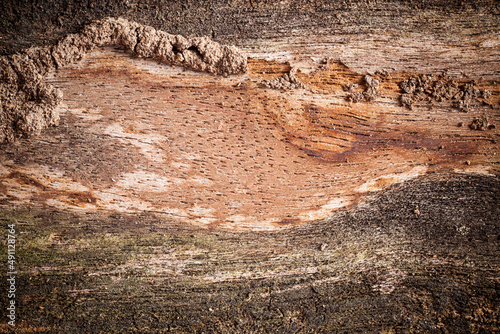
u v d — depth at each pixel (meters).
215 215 0.39
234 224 0.39
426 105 0.40
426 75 0.40
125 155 0.39
